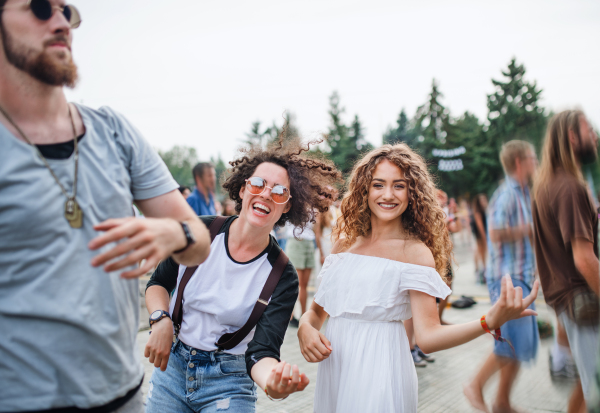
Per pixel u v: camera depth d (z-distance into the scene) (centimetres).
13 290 104
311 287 783
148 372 356
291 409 317
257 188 182
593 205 230
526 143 298
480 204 756
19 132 105
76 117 115
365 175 206
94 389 113
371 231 217
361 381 182
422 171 204
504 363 281
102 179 114
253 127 4925
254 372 160
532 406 297
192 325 181
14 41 102
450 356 426
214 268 182
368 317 188
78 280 108
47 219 103
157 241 105
